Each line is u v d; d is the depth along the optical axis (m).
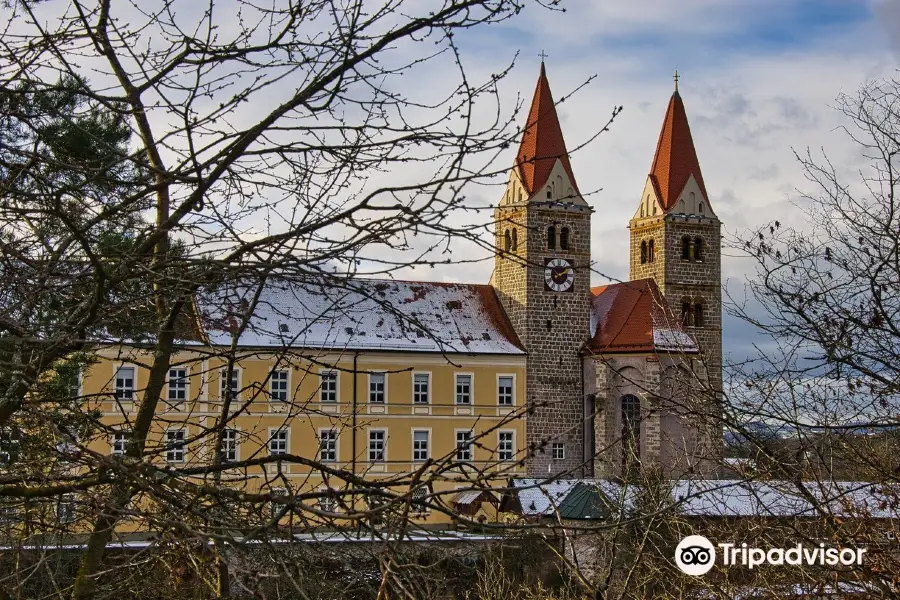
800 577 16.19
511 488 7.74
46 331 9.45
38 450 9.72
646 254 87.94
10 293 9.73
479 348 78.12
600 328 83.12
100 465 8.29
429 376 75.75
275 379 56.72
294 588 7.30
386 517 7.92
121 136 11.47
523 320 80.56
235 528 8.28
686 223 86.31
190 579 9.79
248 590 7.14
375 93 9.45
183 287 8.89
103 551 9.88
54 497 9.36
